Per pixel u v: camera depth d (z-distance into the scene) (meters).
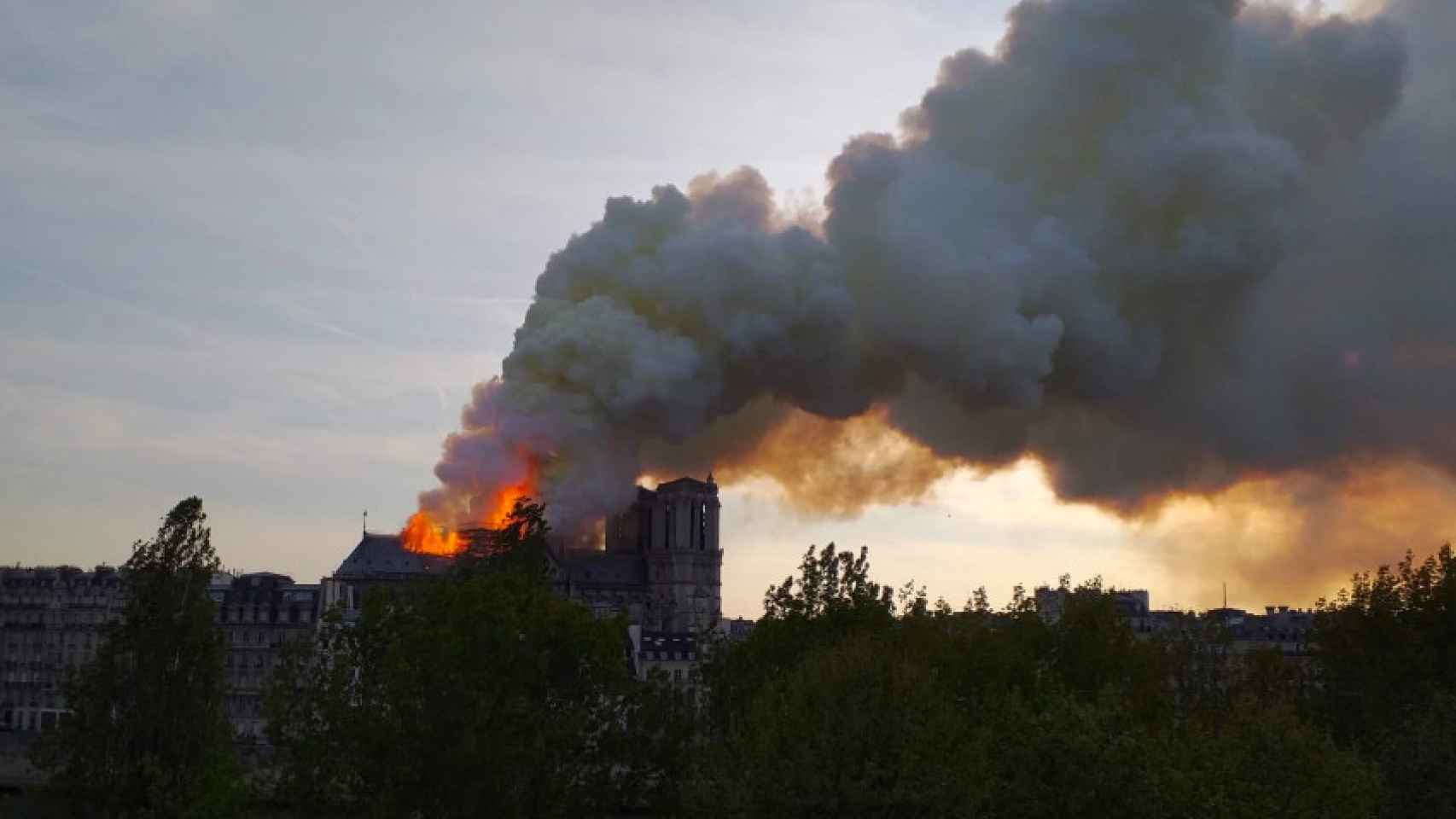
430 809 175.00
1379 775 172.12
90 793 196.00
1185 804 154.88
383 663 183.88
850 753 159.62
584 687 193.62
